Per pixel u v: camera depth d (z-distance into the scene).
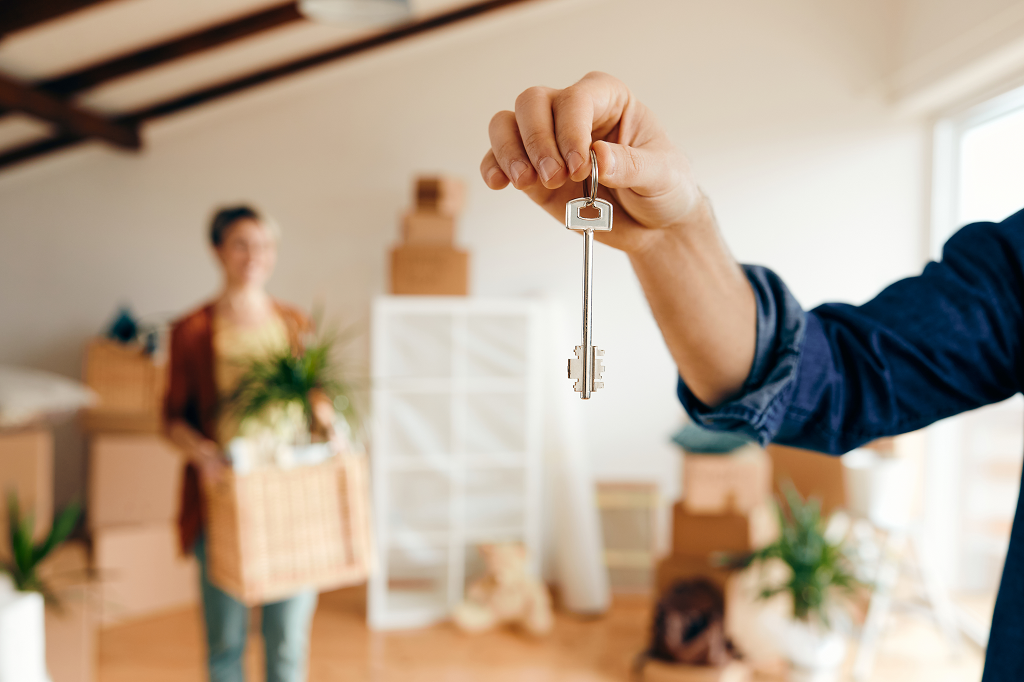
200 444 1.99
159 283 4.04
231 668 2.07
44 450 2.71
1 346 3.98
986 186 3.44
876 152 3.87
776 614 2.66
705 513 2.93
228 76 3.68
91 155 3.95
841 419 0.61
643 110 0.54
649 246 0.57
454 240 3.57
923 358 0.59
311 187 4.03
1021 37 2.77
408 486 3.56
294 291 4.02
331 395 2.15
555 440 3.79
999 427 3.43
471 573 3.67
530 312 3.62
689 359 0.61
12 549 2.22
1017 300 0.58
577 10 3.93
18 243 3.98
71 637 2.41
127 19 2.95
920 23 3.54
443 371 3.58
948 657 3.02
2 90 3.02
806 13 3.89
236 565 1.81
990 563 3.52
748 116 3.91
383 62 3.95
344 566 1.91
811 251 3.90
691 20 3.92
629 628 3.39
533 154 0.48
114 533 3.31
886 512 2.85
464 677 2.88
